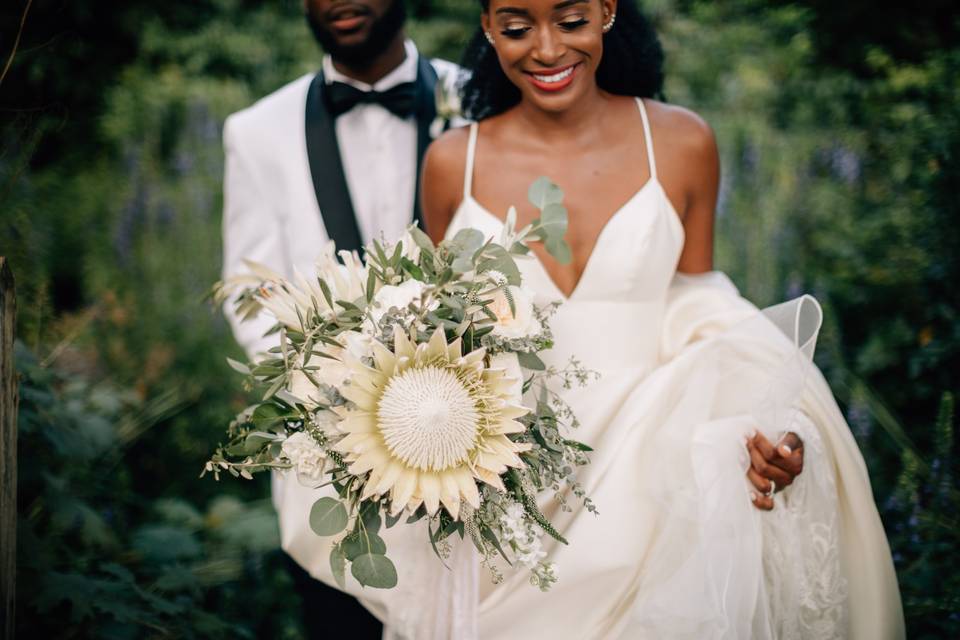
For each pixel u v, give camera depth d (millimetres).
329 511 1904
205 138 5223
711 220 2578
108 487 3562
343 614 2863
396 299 1918
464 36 5504
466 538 2166
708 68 5180
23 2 3217
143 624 2824
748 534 2209
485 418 1886
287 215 3332
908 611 2646
